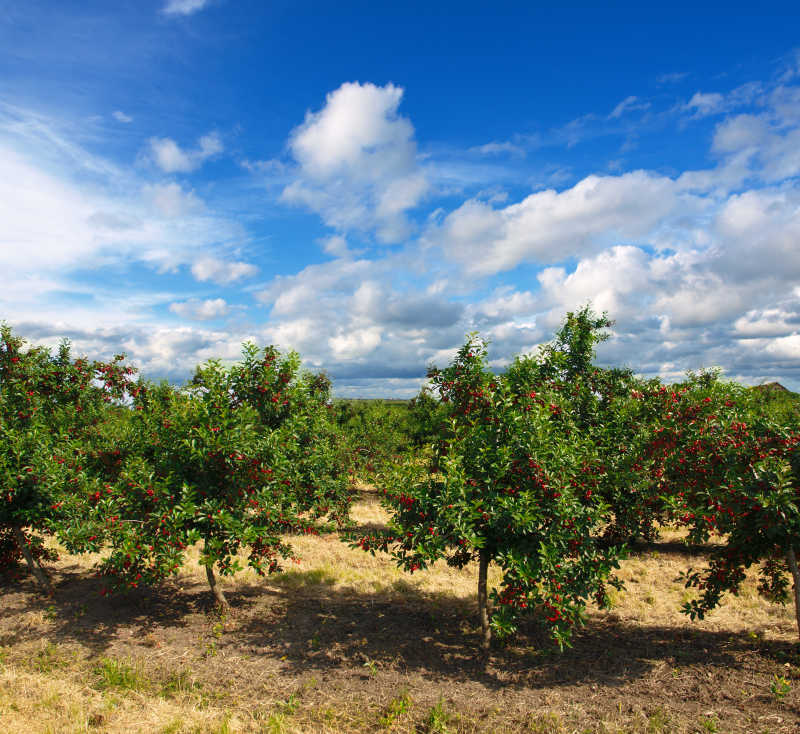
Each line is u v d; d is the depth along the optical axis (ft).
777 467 17.67
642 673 19.74
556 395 26.78
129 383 39.37
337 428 50.14
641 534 37.01
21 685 18.98
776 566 22.45
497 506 20.12
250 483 24.44
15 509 27.35
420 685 19.53
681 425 21.21
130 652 22.17
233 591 29.55
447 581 31.27
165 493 23.49
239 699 18.60
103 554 36.27
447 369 26.71
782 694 17.39
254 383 29.96
